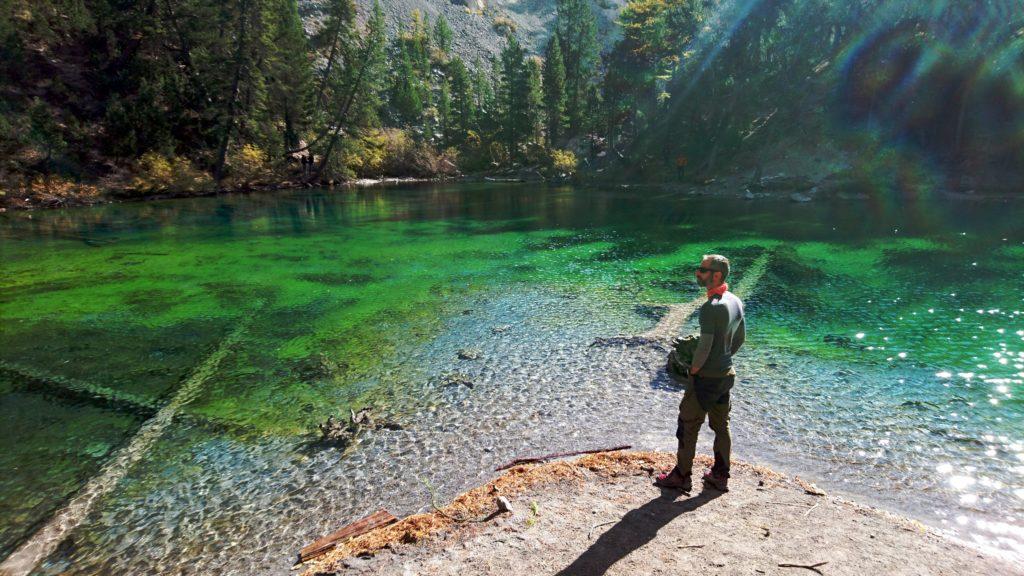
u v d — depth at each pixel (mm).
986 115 33906
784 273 13281
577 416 6062
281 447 5609
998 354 7578
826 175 37531
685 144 52875
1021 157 31359
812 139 41656
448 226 23641
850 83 41375
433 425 5941
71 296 11773
